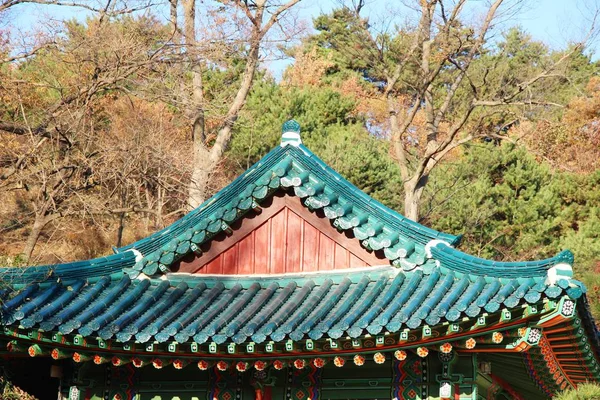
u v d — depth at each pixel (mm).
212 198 13312
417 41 30797
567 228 39844
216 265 13266
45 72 30750
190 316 11969
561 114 41219
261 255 13188
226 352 11547
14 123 25219
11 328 11562
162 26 26875
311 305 11945
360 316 11359
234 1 27078
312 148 40875
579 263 34938
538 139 33375
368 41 31828
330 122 44844
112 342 11648
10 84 26734
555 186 40719
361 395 12297
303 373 12539
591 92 43344
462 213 37188
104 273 13023
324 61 52656
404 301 11500
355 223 12680
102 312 12125
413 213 30031
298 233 13156
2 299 11953
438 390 11945
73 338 11602
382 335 10977
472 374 11781
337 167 37812
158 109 33188
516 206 38406
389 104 31500
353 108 45438
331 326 11148
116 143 27125
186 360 11875
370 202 12781
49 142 27297
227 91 38344
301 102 43219
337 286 12641
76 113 25203
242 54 28438
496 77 31266
